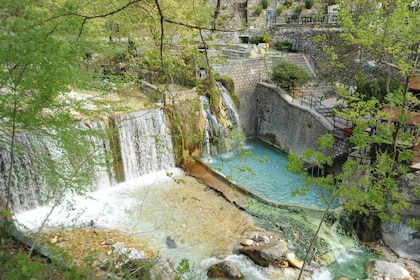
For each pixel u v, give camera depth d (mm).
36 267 5875
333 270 14008
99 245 14102
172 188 18844
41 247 9078
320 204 18281
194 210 17125
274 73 24297
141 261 11414
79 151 10906
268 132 26297
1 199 14680
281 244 14602
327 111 22562
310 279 13414
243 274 13469
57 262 7855
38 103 8227
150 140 19656
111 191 18250
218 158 22984
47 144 14531
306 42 28578
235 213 17094
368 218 15852
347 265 14359
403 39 14367
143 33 18078
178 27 16359
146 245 14539
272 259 13875
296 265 13891
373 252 15234
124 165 18906
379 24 15461
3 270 6051
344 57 23922
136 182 19203
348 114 14969
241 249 14461
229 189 18891
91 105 16688
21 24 6609
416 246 14758
